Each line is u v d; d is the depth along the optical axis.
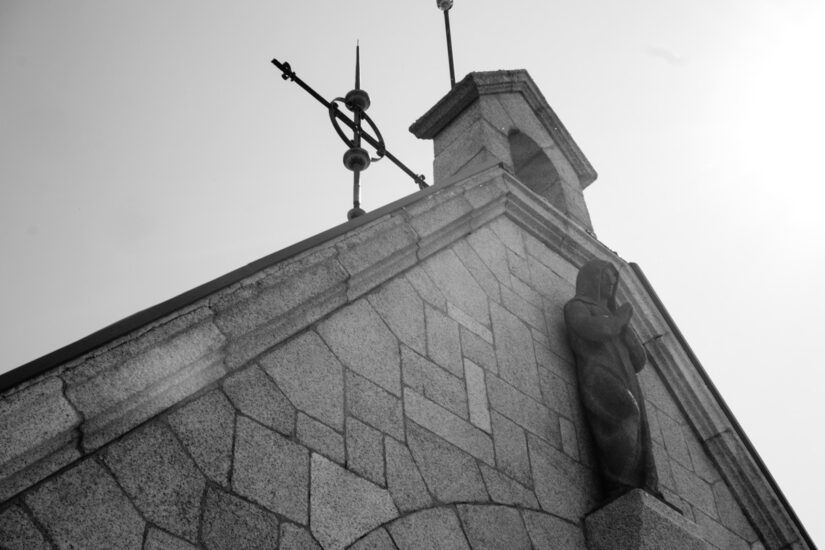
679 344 6.26
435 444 3.77
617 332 4.90
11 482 2.48
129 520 2.63
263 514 2.94
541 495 4.10
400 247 4.43
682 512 4.77
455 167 6.57
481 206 5.33
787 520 5.61
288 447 3.20
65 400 2.66
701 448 5.76
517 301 5.14
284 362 3.46
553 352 5.04
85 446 2.69
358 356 3.79
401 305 4.25
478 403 4.20
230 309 3.34
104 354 2.84
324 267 3.89
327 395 3.50
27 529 2.44
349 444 3.41
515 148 7.20
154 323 3.06
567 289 5.72
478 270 5.03
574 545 4.05
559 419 4.62
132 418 2.84
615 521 4.12
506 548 3.67
